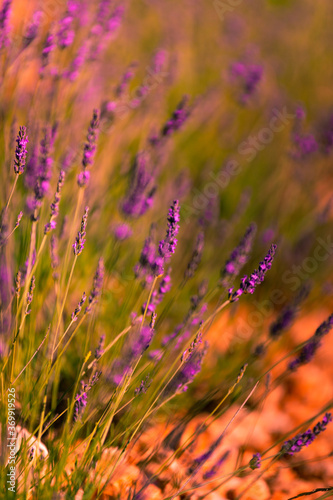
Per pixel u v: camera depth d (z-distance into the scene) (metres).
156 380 1.07
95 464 0.98
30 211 1.03
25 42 1.06
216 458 1.05
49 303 1.07
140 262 1.02
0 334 0.98
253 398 1.12
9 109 1.08
